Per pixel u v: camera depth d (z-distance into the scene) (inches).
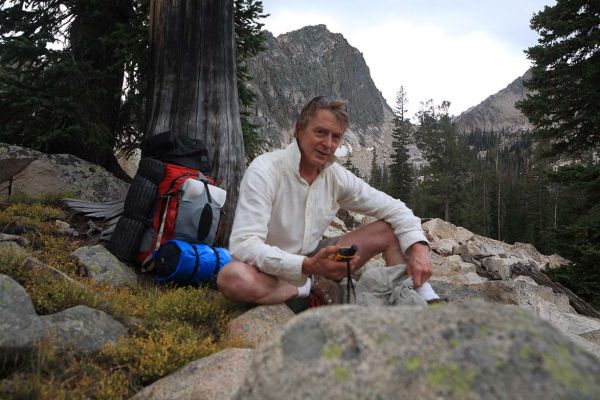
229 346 105.0
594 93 507.8
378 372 48.8
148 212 173.2
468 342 49.6
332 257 101.5
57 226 213.2
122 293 136.7
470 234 545.0
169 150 185.5
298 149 115.3
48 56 301.9
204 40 243.4
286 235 119.6
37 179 272.7
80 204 244.8
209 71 243.1
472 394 44.6
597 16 526.0
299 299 129.3
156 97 243.8
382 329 53.5
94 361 95.0
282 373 52.3
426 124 2775.6
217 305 128.1
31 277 116.6
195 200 168.9
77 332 98.1
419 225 123.9
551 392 43.1
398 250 125.8
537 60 555.5
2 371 83.9
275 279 117.3
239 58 386.9
